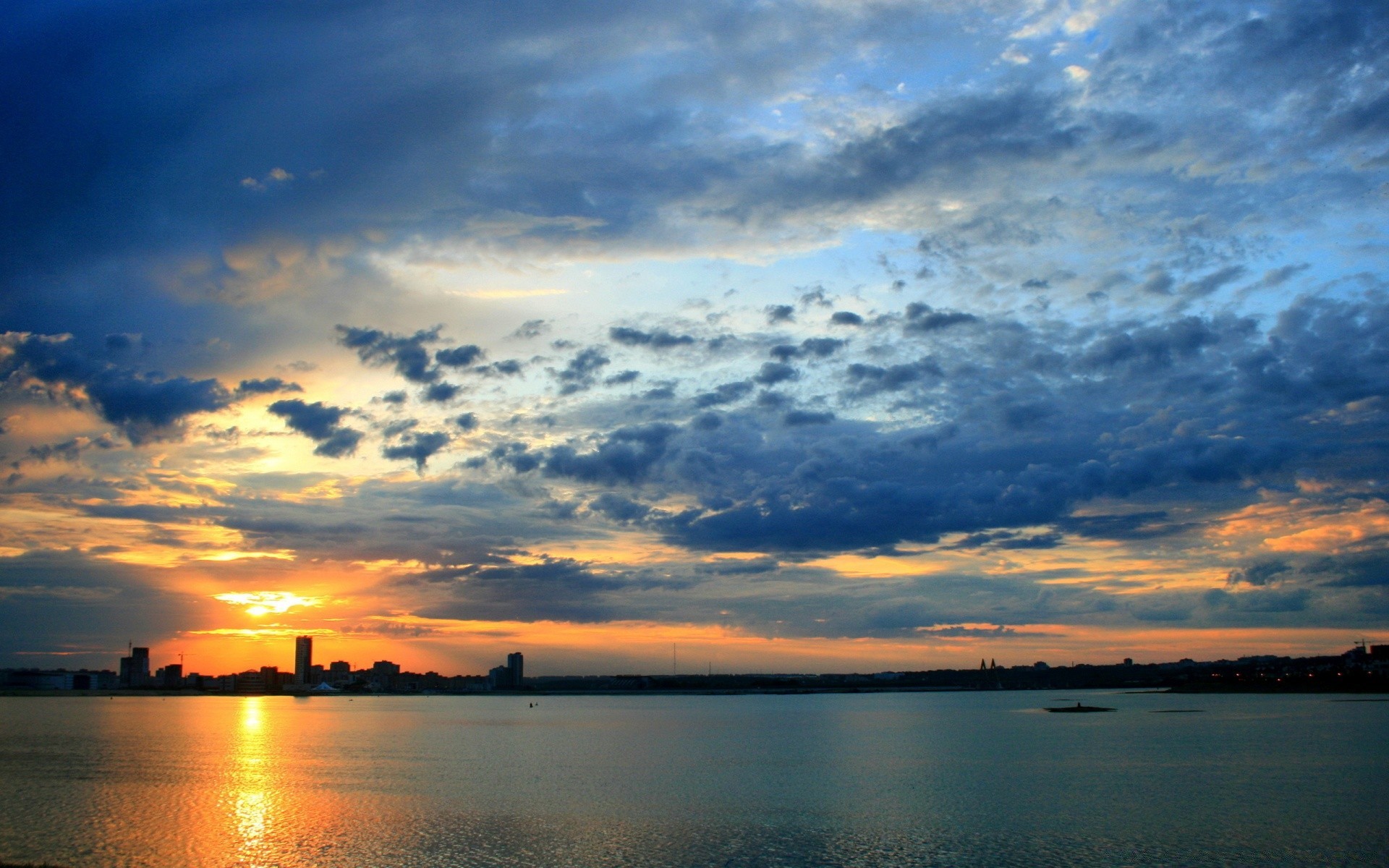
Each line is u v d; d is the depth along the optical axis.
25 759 140.88
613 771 123.38
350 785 108.94
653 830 78.31
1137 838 75.62
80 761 137.88
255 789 104.88
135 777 117.25
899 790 103.12
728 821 82.75
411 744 170.88
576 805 92.25
